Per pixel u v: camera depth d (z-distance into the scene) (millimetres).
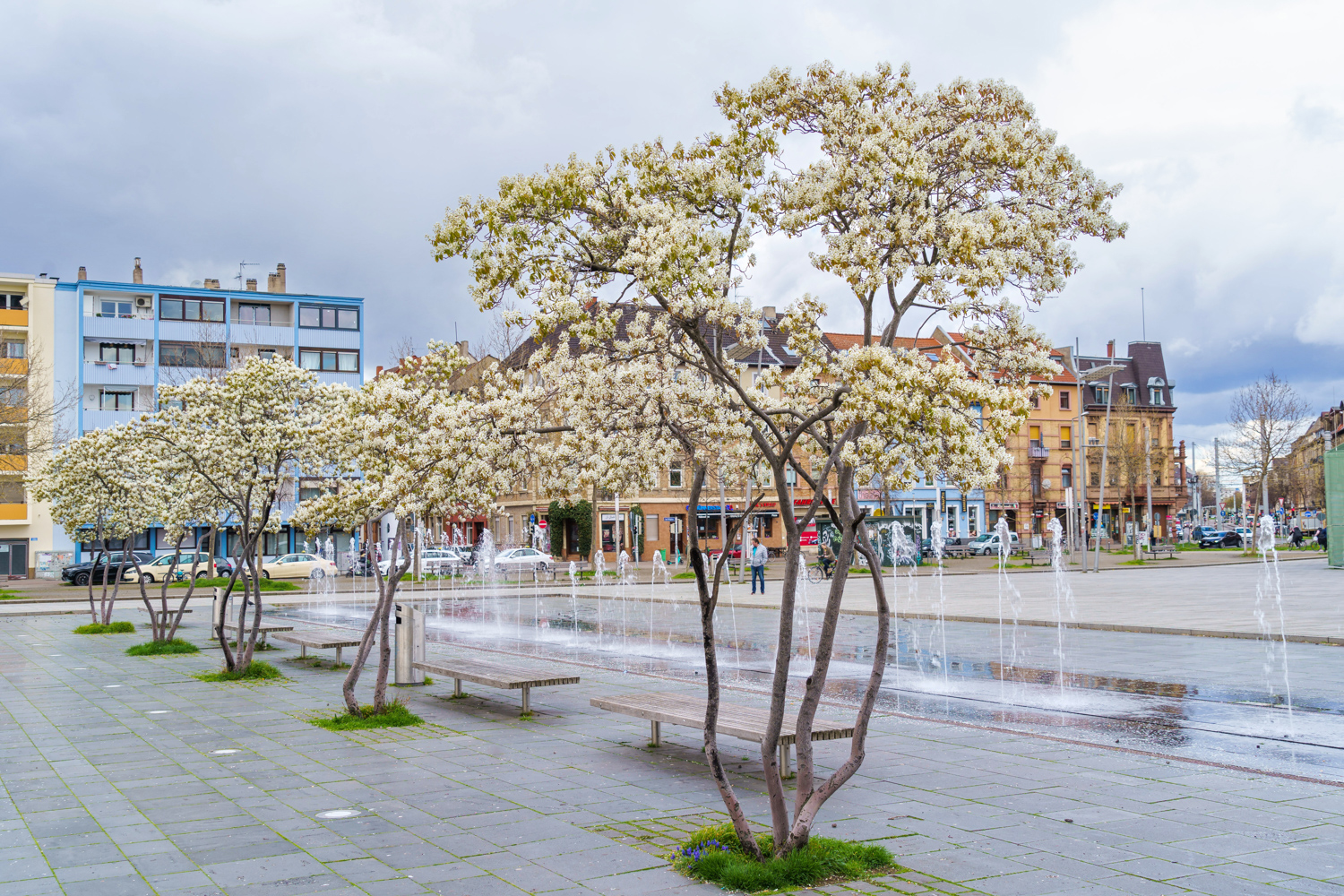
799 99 6844
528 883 6047
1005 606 26969
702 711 9539
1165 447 87250
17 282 63812
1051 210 6660
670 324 6594
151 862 6559
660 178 6363
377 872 6293
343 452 15016
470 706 13094
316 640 17906
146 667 17797
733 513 66375
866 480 6340
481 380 8172
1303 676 14203
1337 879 5914
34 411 44062
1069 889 5777
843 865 6098
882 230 6082
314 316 69938
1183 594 29812
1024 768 8945
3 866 6512
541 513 66000
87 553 63406
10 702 13781
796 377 7055
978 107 6859
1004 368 6453
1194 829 6984
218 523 19547
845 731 8539
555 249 6406
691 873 6172
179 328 66438
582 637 22125
